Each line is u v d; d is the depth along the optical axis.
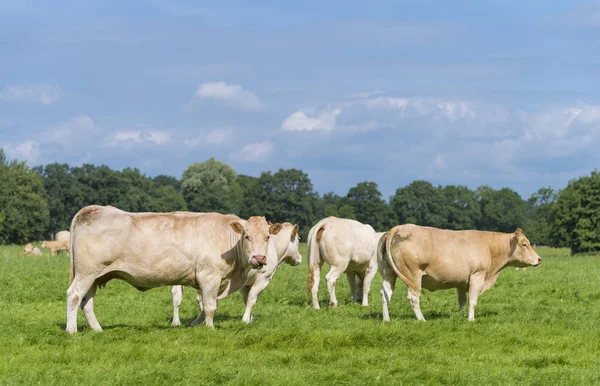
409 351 10.89
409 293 14.40
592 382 8.91
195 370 9.13
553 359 10.22
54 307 16.19
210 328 12.61
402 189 109.06
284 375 8.89
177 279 12.84
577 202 81.00
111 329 12.30
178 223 12.78
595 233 79.44
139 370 9.20
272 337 11.41
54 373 8.95
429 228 14.63
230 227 13.04
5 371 9.10
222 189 114.88
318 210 113.75
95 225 12.23
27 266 27.34
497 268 15.20
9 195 87.44
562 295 19.58
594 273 28.62
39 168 105.81
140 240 12.41
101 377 8.79
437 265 14.36
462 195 117.38
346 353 10.61
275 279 24.28
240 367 9.38
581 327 13.25
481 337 11.91
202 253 12.76
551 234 83.81
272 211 99.56
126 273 12.49
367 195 107.81
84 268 12.21
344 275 26.88
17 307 16.03
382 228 107.62
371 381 8.74
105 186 106.00
